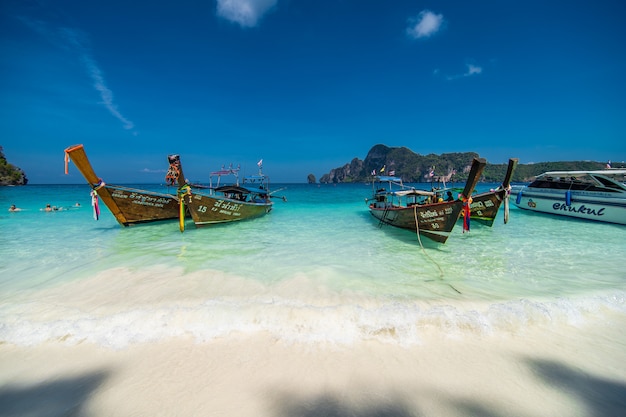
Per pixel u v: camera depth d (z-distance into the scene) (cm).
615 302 499
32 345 381
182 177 1095
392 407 284
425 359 355
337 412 277
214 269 689
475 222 1318
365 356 360
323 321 425
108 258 781
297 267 709
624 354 365
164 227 1244
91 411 280
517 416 275
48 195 2989
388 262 755
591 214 1348
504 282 613
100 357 360
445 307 470
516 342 390
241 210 1362
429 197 1215
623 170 1320
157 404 288
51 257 789
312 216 1639
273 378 322
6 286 584
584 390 306
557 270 688
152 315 434
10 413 279
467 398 295
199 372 332
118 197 1154
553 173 1518
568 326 429
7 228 1193
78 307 489
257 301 508
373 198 1642
